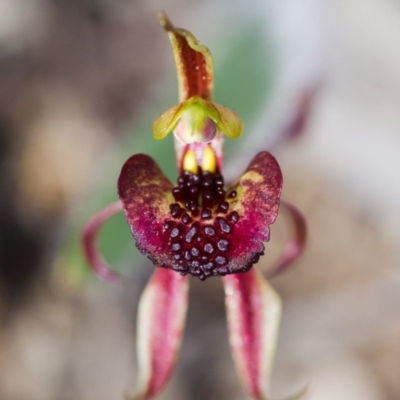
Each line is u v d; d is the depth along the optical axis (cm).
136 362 13
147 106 12
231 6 12
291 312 13
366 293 13
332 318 13
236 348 10
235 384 13
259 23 12
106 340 13
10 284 13
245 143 12
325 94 12
